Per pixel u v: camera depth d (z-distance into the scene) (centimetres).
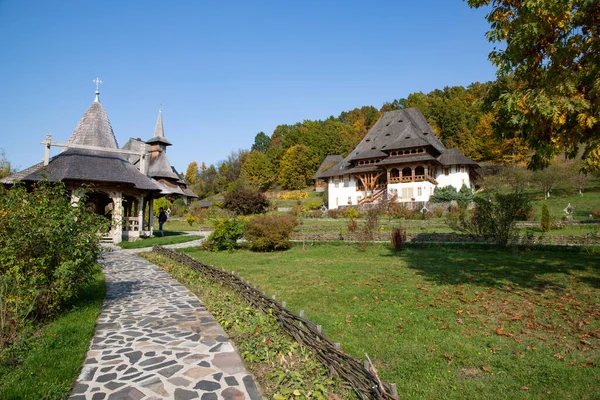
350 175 5588
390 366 527
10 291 654
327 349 487
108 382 472
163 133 5072
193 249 2077
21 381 457
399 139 5147
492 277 1102
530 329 661
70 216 738
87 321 714
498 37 826
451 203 3956
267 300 723
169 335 657
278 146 11688
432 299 872
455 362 535
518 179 4447
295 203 7062
